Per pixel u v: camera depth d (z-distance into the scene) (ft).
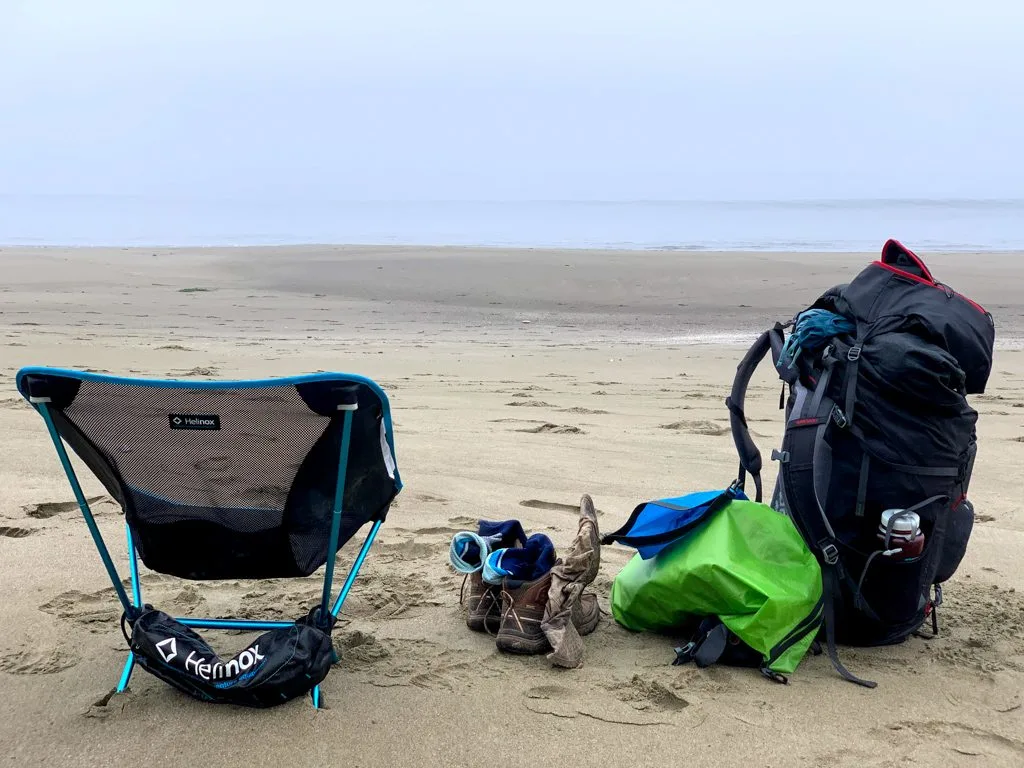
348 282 78.02
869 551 10.51
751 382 35.55
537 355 43.68
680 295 71.97
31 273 80.33
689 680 10.27
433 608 12.12
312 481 9.47
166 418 9.07
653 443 22.76
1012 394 32.68
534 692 9.90
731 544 10.72
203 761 8.48
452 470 19.35
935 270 86.58
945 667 10.81
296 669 9.19
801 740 9.15
